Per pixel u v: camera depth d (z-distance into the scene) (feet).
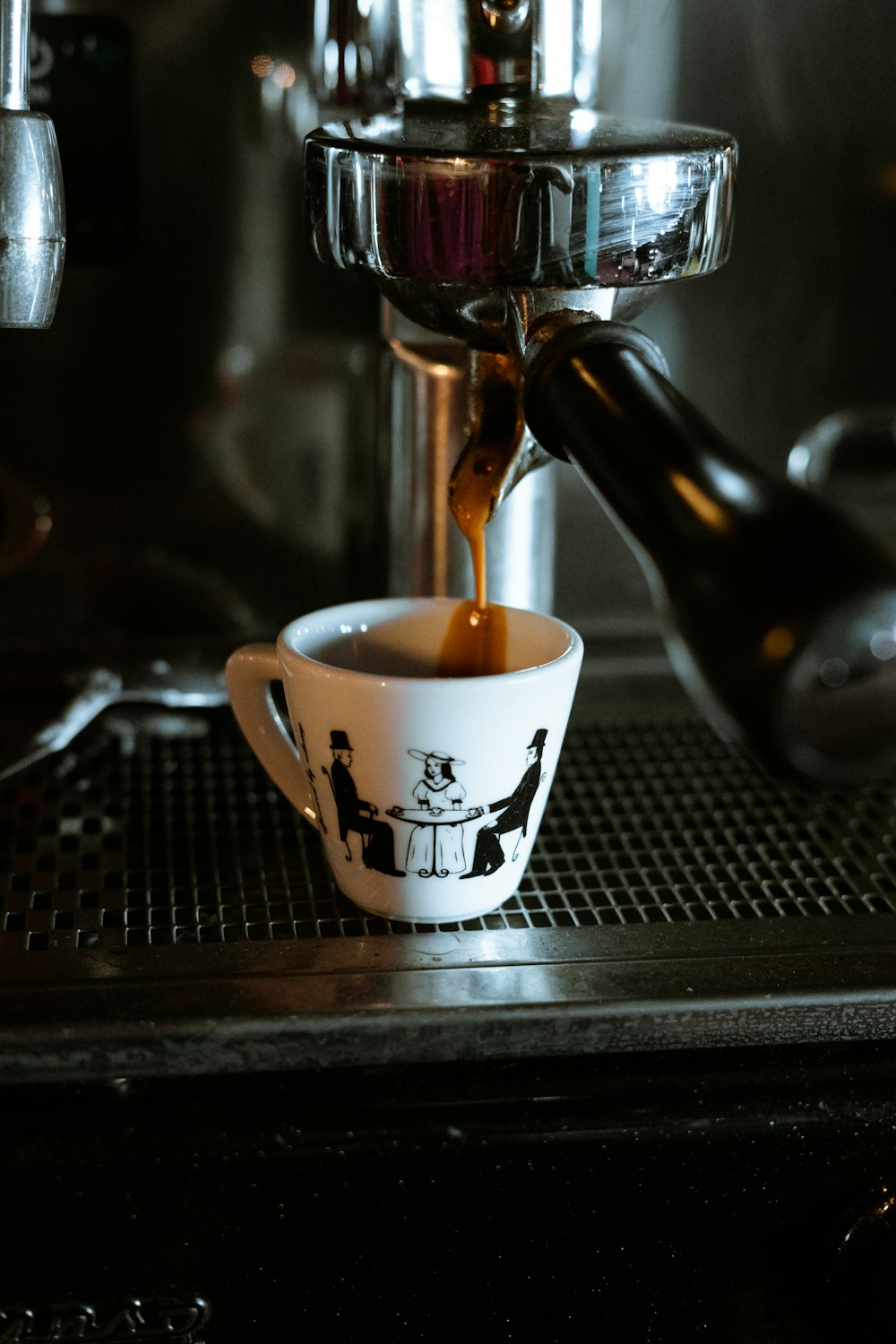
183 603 1.71
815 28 1.59
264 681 1.22
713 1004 1.02
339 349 1.64
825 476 1.76
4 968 1.05
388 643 1.25
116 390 1.62
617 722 1.60
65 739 1.51
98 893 1.19
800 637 0.71
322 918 1.14
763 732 0.74
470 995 1.02
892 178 1.65
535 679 1.06
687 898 1.19
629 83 1.59
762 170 1.63
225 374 1.63
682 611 0.77
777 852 1.29
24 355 1.59
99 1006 1.00
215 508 1.68
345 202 1.02
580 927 1.13
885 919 1.16
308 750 1.11
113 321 1.60
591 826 1.34
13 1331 0.96
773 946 1.11
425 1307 1.00
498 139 0.99
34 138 1.01
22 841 1.28
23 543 1.66
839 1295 0.99
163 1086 1.00
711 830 1.34
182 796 1.40
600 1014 1.01
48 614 1.69
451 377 1.39
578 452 0.83
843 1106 1.00
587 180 0.94
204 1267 0.97
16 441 1.63
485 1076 1.02
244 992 1.02
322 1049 0.99
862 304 1.70
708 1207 1.00
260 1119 0.97
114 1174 0.95
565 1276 1.01
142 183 1.55
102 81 1.51
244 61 1.53
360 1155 0.96
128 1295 0.97
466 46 1.12
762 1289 1.02
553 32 1.11
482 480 1.11
